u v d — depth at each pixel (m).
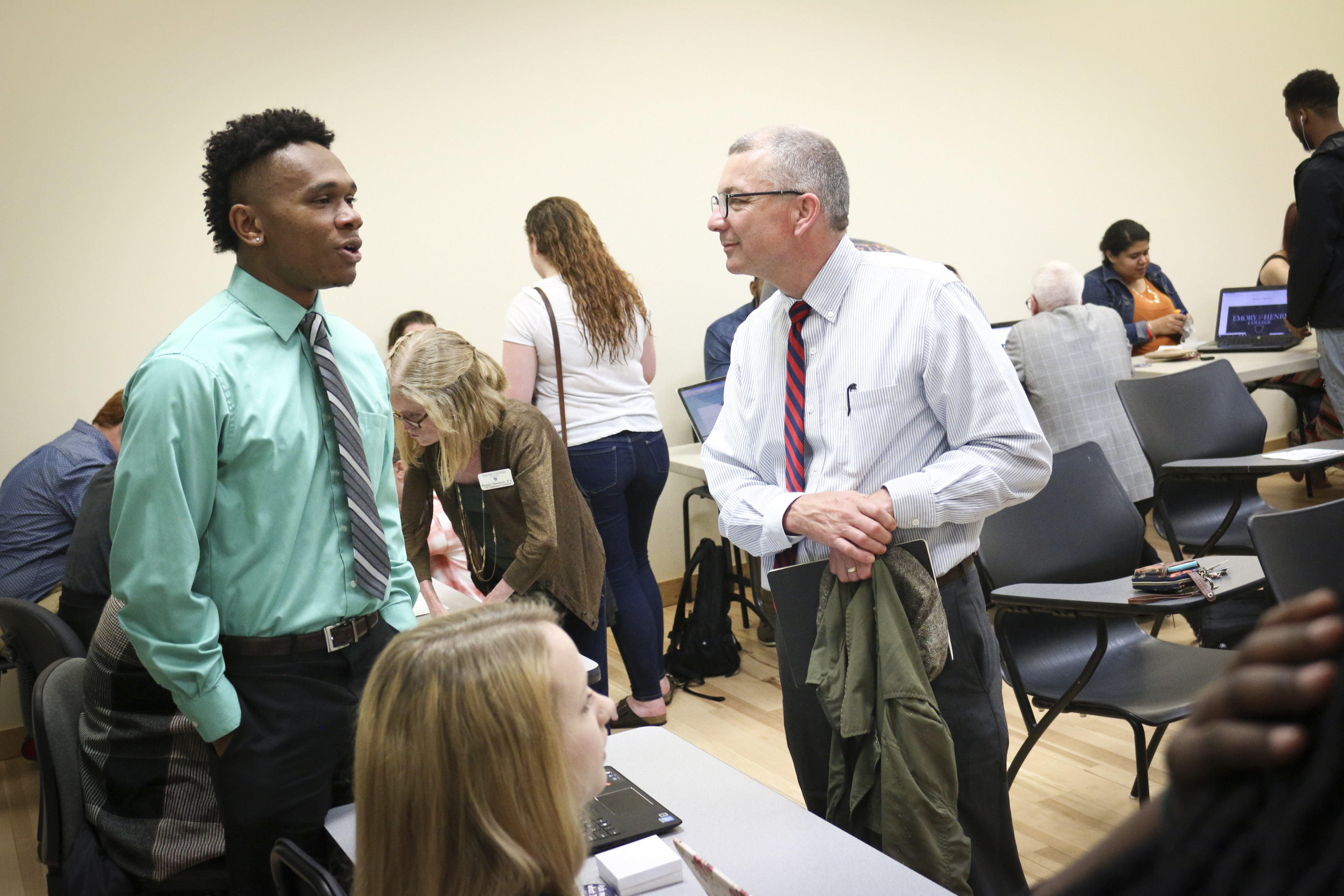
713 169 4.78
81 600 2.70
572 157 4.45
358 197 4.05
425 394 2.43
